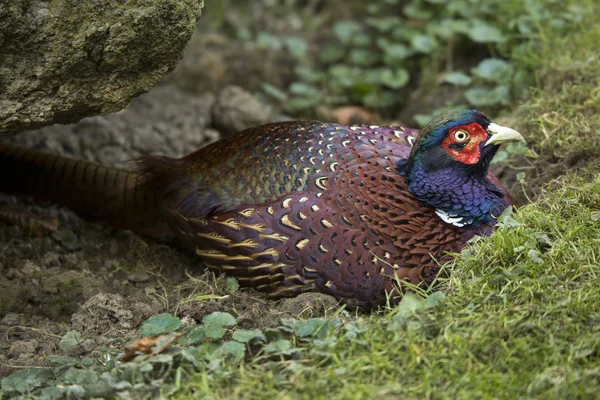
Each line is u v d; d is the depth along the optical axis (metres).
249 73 11.41
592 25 9.79
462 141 6.99
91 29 6.21
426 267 6.89
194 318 6.92
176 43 6.56
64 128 9.70
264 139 7.42
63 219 8.50
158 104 10.49
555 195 7.35
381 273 6.80
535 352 5.81
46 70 6.29
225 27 12.45
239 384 5.77
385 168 7.18
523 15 10.18
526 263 6.50
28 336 6.93
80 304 7.28
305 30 12.59
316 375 5.75
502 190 7.51
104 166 8.18
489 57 10.52
